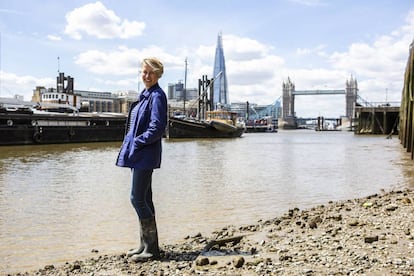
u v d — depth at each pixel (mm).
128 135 5754
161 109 5570
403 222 7453
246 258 5797
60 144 48719
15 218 10109
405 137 44781
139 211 5902
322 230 7434
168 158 30812
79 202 12289
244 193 14320
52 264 6520
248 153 37250
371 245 5945
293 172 21594
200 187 15750
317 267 5086
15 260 6781
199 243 7211
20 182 16797
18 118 45438
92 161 26844
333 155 35250
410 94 37094
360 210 9516
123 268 5688
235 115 86125
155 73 5680
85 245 7703
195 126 71500
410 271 4715
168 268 5547
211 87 97438
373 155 34906
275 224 8547
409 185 16688
